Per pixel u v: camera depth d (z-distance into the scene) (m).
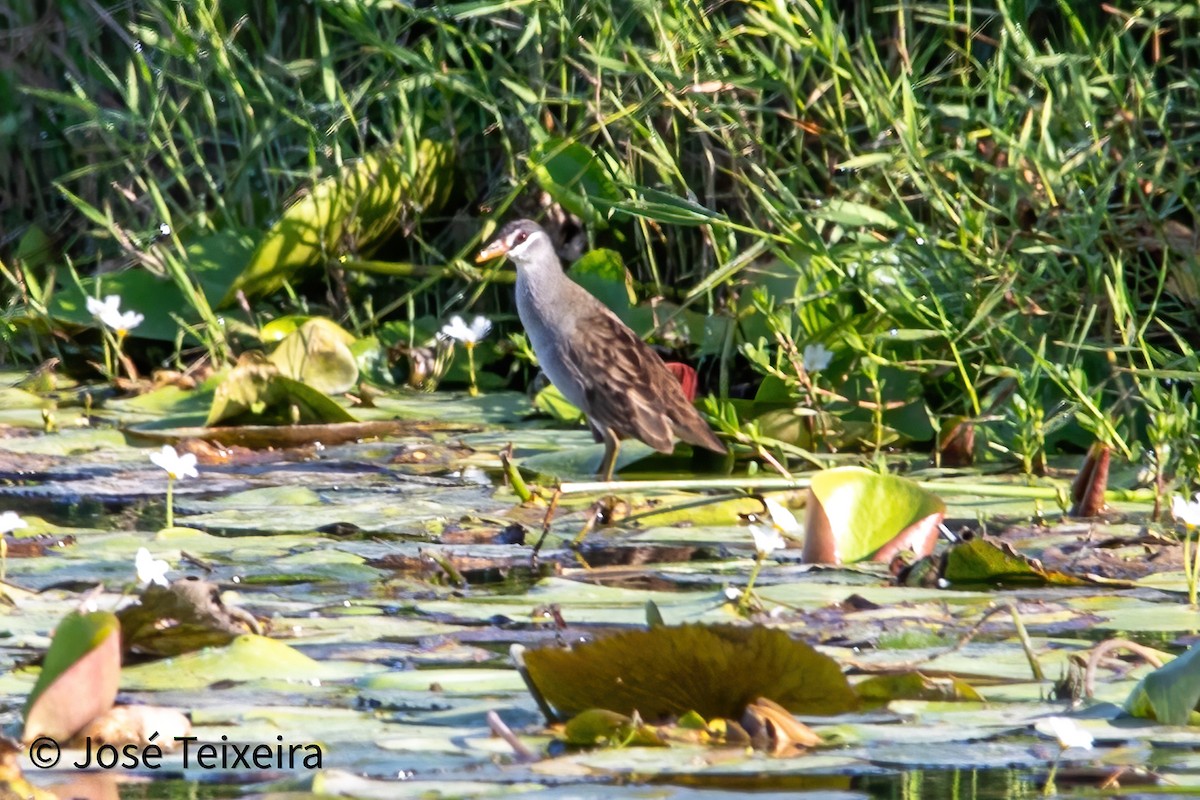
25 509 8.62
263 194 14.94
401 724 4.86
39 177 16.27
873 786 4.39
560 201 12.54
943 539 7.96
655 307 12.52
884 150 10.69
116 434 10.79
